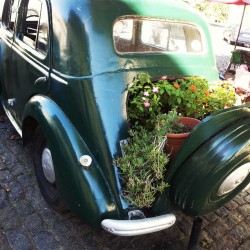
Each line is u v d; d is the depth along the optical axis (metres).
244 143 1.74
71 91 2.15
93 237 2.52
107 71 2.17
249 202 3.11
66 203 2.13
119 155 2.02
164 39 2.72
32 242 2.42
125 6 2.34
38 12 2.66
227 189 2.01
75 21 2.16
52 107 2.31
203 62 2.88
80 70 2.12
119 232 1.89
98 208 1.94
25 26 3.03
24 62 2.84
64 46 2.23
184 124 2.27
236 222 2.83
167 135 2.02
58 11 2.30
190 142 1.76
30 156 3.41
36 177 2.85
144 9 2.46
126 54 2.32
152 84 2.32
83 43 2.13
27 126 2.77
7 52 3.34
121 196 1.97
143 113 2.28
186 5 2.89
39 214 2.68
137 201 1.92
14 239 2.43
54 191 2.65
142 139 2.01
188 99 2.40
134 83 2.22
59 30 2.28
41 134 2.63
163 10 2.60
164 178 1.94
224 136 1.75
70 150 2.07
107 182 2.00
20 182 3.02
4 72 3.51
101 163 2.02
